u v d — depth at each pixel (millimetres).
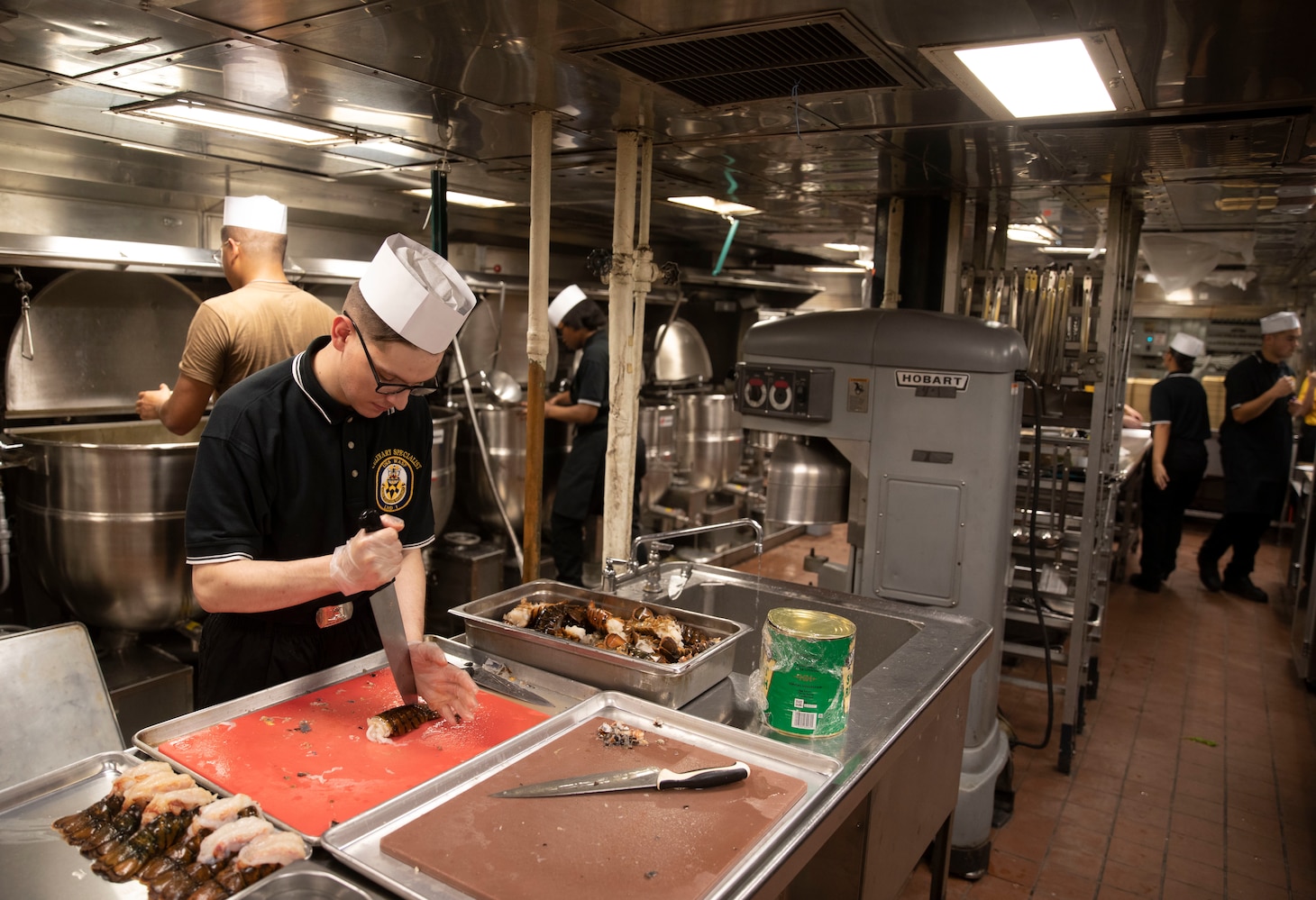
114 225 3404
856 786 1368
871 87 2186
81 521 2736
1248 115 2291
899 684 1768
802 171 3371
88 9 1735
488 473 4203
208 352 2508
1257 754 3650
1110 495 3678
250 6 1701
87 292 3309
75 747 1600
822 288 7250
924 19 1677
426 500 1897
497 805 1202
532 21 1769
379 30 1847
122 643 3025
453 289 1489
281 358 2604
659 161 3268
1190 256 5328
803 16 1699
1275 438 5574
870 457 2658
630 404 2711
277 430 1631
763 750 1404
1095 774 3449
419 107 2553
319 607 1817
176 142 3111
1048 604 3561
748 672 2242
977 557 2574
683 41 1888
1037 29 1697
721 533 6074
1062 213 4145
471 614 1802
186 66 2156
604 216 4848
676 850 1111
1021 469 3629
